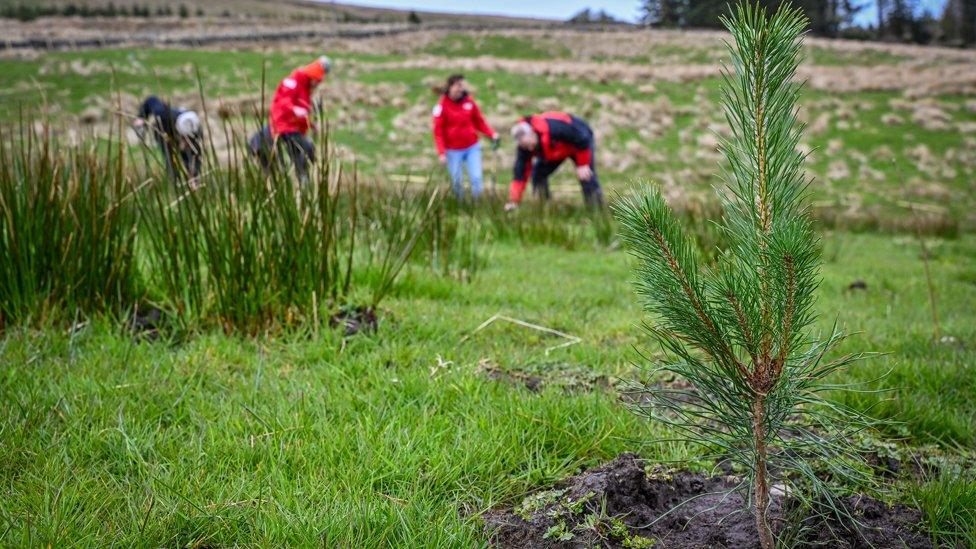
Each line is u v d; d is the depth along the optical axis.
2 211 2.94
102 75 27.38
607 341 3.45
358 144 18.64
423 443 2.11
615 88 30.09
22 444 1.97
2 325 2.94
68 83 25.73
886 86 31.50
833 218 12.63
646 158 20.42
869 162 21.36
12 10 63.91
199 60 32.72
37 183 3.04
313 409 2.31
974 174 20.16
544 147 8.86
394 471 1.94
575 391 2.65
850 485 1.92
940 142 23.31
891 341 3.48
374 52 43.78
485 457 2.04
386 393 2.50
